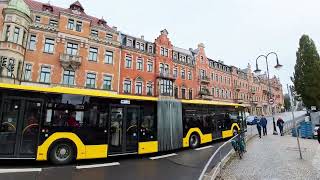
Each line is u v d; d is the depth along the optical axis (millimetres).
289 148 12914
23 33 24359
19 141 8461
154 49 36875
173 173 8227
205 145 15070
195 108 14508
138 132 11125
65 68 26906
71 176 7660
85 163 9758
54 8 29406
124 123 10742
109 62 30484
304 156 10547
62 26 27234
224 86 53000
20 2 24266
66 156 9258
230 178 7133
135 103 11336
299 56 40406
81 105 9758
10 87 8633
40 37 26031
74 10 30016
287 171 7902
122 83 31547
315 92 36656
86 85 28000
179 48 44625
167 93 36562
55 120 9164
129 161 10336
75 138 9391
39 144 8742
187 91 41312
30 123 8734
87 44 28641
